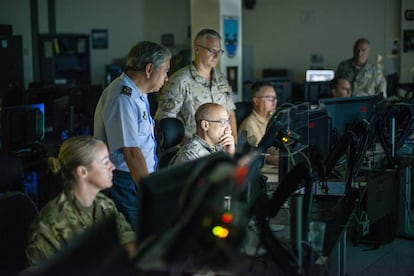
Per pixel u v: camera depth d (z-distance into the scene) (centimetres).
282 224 275
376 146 515
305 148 326
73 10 1233
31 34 1178
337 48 1102
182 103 416
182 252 145
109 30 1284
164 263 145
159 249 150
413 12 1023
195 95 417
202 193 145
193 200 147
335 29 1100
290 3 1135
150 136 321
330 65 1109
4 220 243
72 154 234
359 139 348
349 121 446
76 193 237
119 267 142
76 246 131
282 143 298
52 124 673
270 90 441
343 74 686
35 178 531
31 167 534
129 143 302
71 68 1226
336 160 341
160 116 415
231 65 789
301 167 250
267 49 1165
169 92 413
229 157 163
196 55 421
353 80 677
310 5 1118
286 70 1129
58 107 637
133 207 313
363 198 416
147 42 311
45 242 226
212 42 416
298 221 224
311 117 357
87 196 239
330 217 299
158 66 307
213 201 145
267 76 1145
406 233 466
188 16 1256
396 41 1045
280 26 1148
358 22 1077
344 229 279
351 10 1082
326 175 342
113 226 153
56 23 1212
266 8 1157
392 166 445
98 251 140
